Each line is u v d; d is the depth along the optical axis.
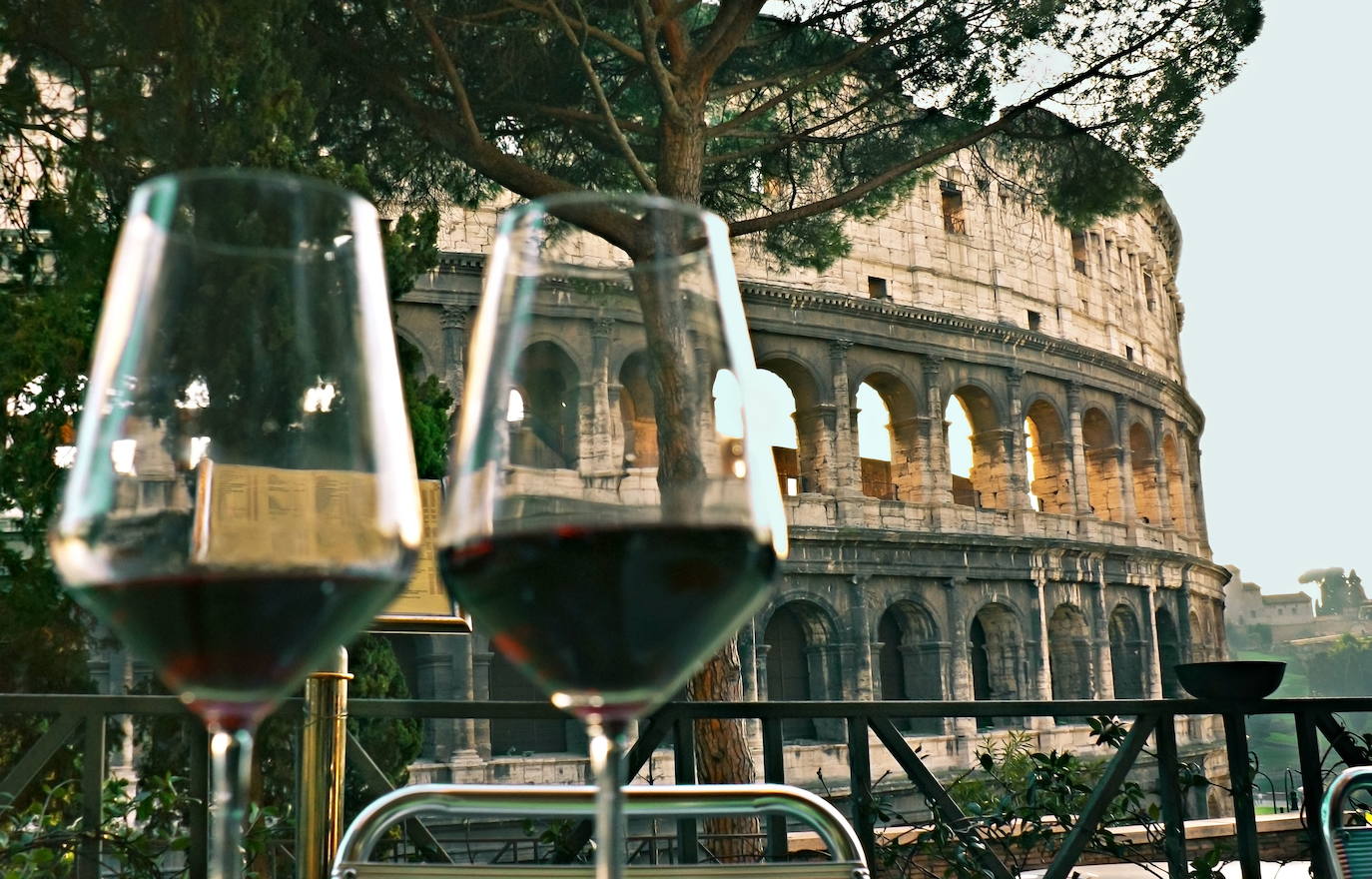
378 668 16.14
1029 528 43.31
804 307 39.81
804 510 38.78
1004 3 15.52
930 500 41.38
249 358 0.73
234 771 0.68
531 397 0.82
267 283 0.75
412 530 0.77
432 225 15.53
